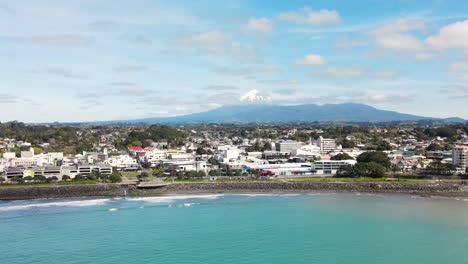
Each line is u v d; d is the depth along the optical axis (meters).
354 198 182.00
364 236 119.69
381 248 109.31
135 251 105.94
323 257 102.56
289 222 135.12
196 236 118.75
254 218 140.88
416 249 108.75
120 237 117.69
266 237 118.31
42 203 170.62
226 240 115.25
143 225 130.88
